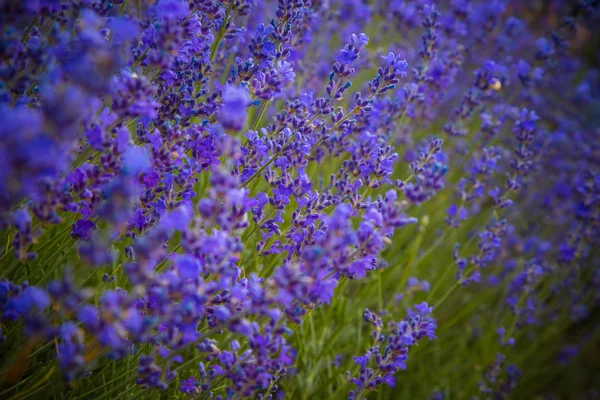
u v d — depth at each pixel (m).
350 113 0.48
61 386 0.43
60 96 0.35
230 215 0.38
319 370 0.53
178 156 0.42
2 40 0.39
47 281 0.46
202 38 0.46
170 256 0.41
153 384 0.39
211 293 0.38
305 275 0.38
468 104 0.62
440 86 0.66
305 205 0.45
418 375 0.62
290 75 0.45
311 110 0.49
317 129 0.52
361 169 0.49
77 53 0.36
